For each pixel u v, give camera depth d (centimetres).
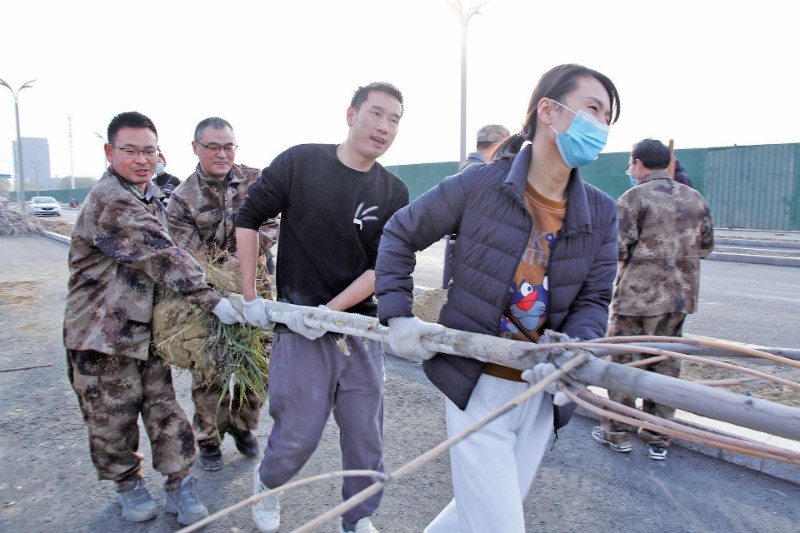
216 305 279
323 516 114
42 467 364
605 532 297
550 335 182
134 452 302
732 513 315
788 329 730
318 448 392
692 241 370
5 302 889
